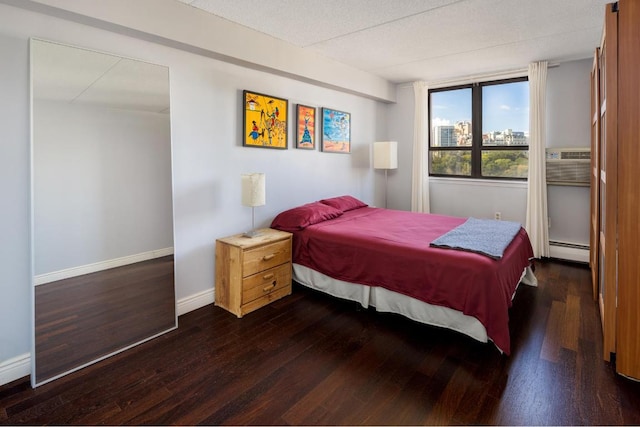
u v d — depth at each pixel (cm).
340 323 261
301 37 313
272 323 261
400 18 275
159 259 255
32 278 196
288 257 311
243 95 307
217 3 247
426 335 243
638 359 187
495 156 451
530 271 322
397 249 254
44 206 200
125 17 215
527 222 416
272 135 337
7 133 187
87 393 182
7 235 190
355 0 245
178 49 261
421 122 480
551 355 215
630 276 188
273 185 346
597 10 264
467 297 219
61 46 203
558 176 397
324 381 193
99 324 223
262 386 188
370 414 167
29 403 174
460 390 184
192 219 278
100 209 223
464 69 423
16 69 188
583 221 395
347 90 418
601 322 252
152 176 251
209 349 225
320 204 361
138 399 177
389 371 202
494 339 210
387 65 405
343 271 282
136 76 237
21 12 189
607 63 193
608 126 195
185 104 268
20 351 196
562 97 394
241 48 286
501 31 303
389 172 529
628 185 188
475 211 464
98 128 223
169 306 255
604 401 173
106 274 228
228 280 280
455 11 263
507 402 174
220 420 163
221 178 297
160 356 217
